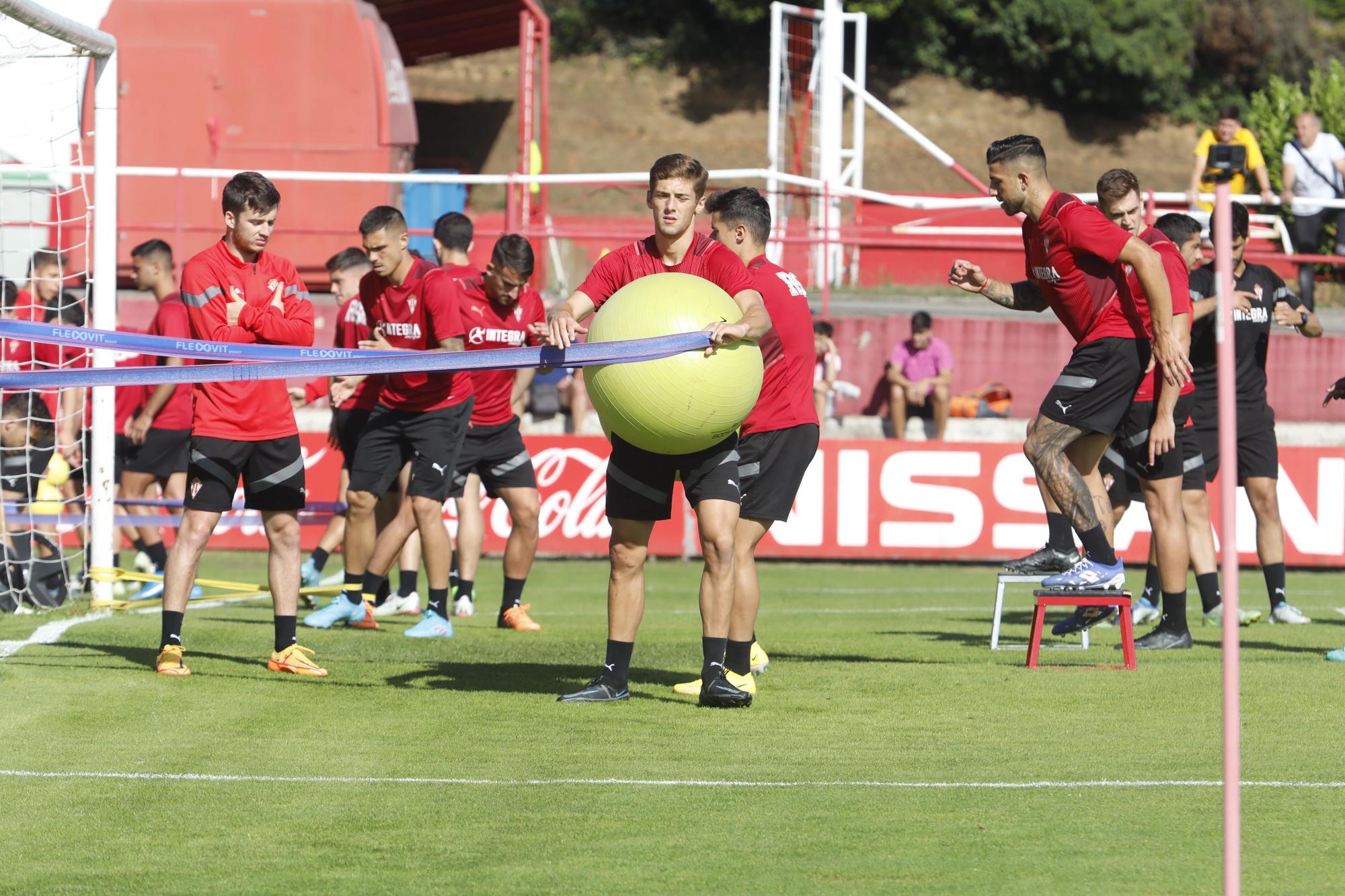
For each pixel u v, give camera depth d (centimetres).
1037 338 6016
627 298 1953
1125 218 2586
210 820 1549
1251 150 5875
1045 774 1747
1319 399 6103
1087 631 3119
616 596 2200
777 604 3997
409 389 3064
